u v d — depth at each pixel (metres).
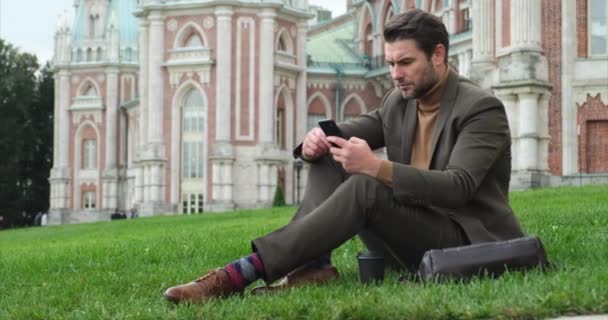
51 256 15.24
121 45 95.44
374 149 7.74
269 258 6.61
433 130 7.07
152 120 73.25
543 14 37.25
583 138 37.47
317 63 78.75
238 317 6.07
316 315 5.86
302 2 76.19
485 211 7.00
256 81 72.44
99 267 11.80
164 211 72.44
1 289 9.85
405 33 6.78
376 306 5.80
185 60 72.38
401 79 6.88
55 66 95.38
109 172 93.44
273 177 72.06
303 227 6.62
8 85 96.06
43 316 7.27
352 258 9.88
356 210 6.63
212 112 71.94
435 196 6.61
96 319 6.78
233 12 72.12
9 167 92.38
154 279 9.45
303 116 76.19
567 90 37.50
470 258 6.54
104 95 94.44
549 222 13.38
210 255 12.26
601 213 14.16
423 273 6.59
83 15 95.88
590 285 5.90
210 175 71.62
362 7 80.06
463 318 5.46
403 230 6.80
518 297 5.65
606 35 37.47
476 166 6.69
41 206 103.81
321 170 7.19
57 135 95.44
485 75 38.62
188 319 6.20
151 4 73.00
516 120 36.53
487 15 38.97
